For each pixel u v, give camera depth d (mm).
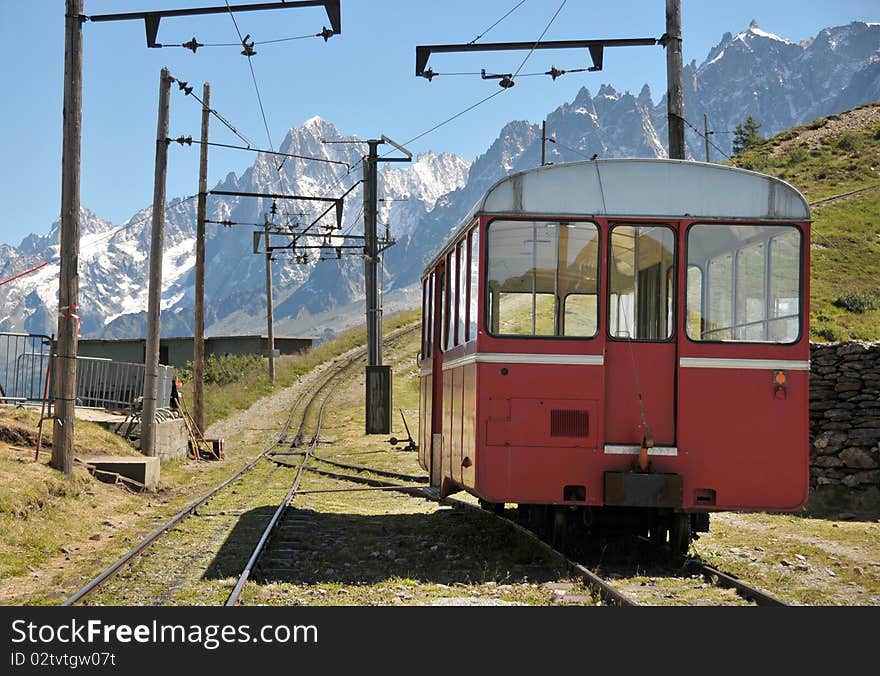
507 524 13219
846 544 12625
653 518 11523
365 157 34062
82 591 8961
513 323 10789
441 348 14289
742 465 10633
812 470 17141
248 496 19641
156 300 24406
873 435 16656
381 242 43906
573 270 10859
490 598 9086
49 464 16969
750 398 10703
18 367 22828
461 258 12359
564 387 10695
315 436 38719
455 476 12398
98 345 71188
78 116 17609
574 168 10945
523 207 10883
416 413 46562
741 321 10781
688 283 10805
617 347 10797
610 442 10688
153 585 9867
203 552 12109
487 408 10703
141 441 23891
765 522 14984
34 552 11750
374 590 9586
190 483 22891
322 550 12492
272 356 59750
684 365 10688
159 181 24922
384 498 20078
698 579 9898
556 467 10641
